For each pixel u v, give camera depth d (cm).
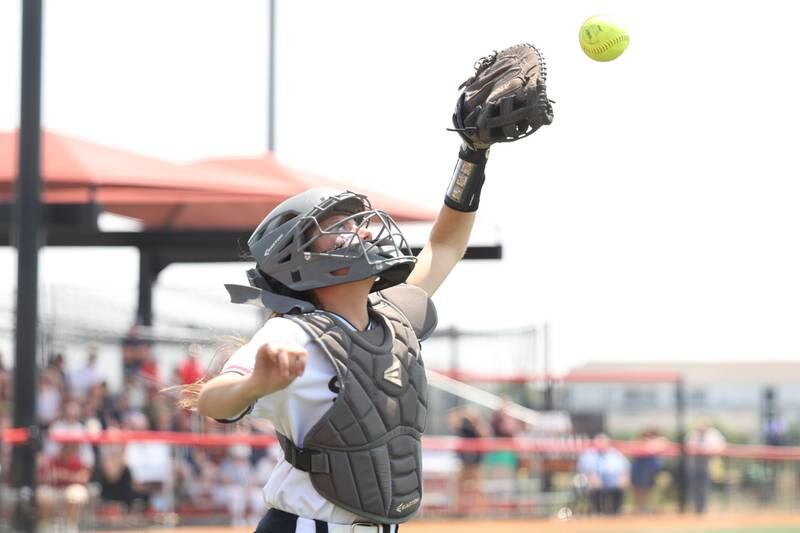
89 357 3928
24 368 3039
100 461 3669
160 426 4009
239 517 4062
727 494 5697
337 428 1135
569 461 5069
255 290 1206
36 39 3108
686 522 4978
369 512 1152
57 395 3644
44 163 3591
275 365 1005
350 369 1140
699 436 5722
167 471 3891
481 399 5162
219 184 3722
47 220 3591
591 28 1485
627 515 5222
